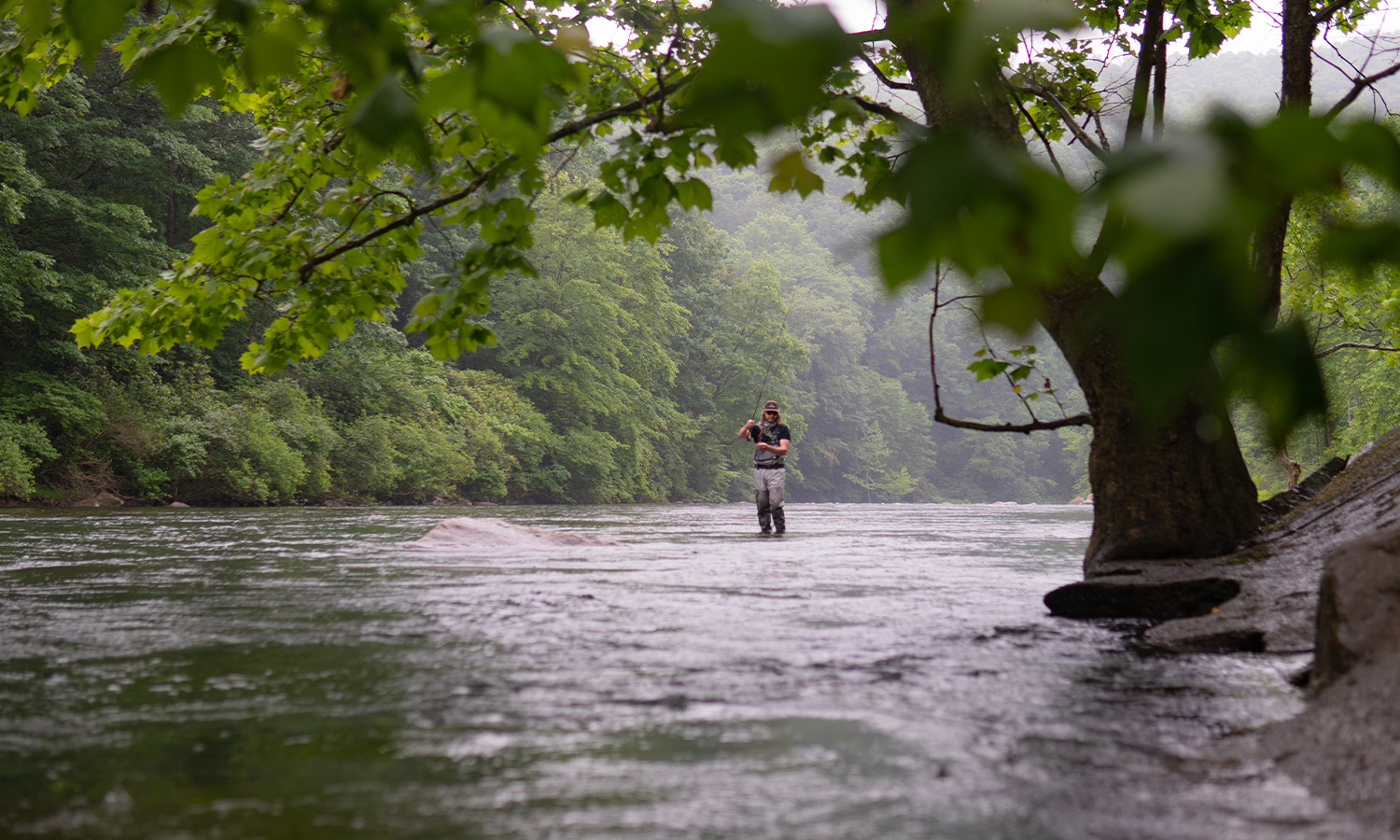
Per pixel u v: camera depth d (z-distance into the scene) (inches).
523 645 128.1
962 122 21.4
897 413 3841.0
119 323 176.2
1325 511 199.8
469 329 142.6
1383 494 178.9
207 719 86.0
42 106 951.0
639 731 81.5
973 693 97.7
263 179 174.9
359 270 176.2
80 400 944.3
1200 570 173.3
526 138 37.9
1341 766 64.1
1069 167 245.1
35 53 174.7
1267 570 161.9
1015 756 73.2
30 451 885.8
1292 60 240.2
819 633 139.4
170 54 35.7
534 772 69.2
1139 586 158.1
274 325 181.2
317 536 416.2
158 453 965.2
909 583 217.8
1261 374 17.8
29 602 173.8
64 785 65.5
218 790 64.6
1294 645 122.8
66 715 87.0
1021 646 128.2
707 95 23.3
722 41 22.2
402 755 73.7
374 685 101.2
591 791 64.6
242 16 37.0
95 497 910.4
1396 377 860.6
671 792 64.2
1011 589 205.3
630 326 1980.8
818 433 3467.0
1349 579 88.7
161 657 118.3
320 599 181.5
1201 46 315.6
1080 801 61.9
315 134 173.5
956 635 138.3
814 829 56.9
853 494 3511.3
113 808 60.4
